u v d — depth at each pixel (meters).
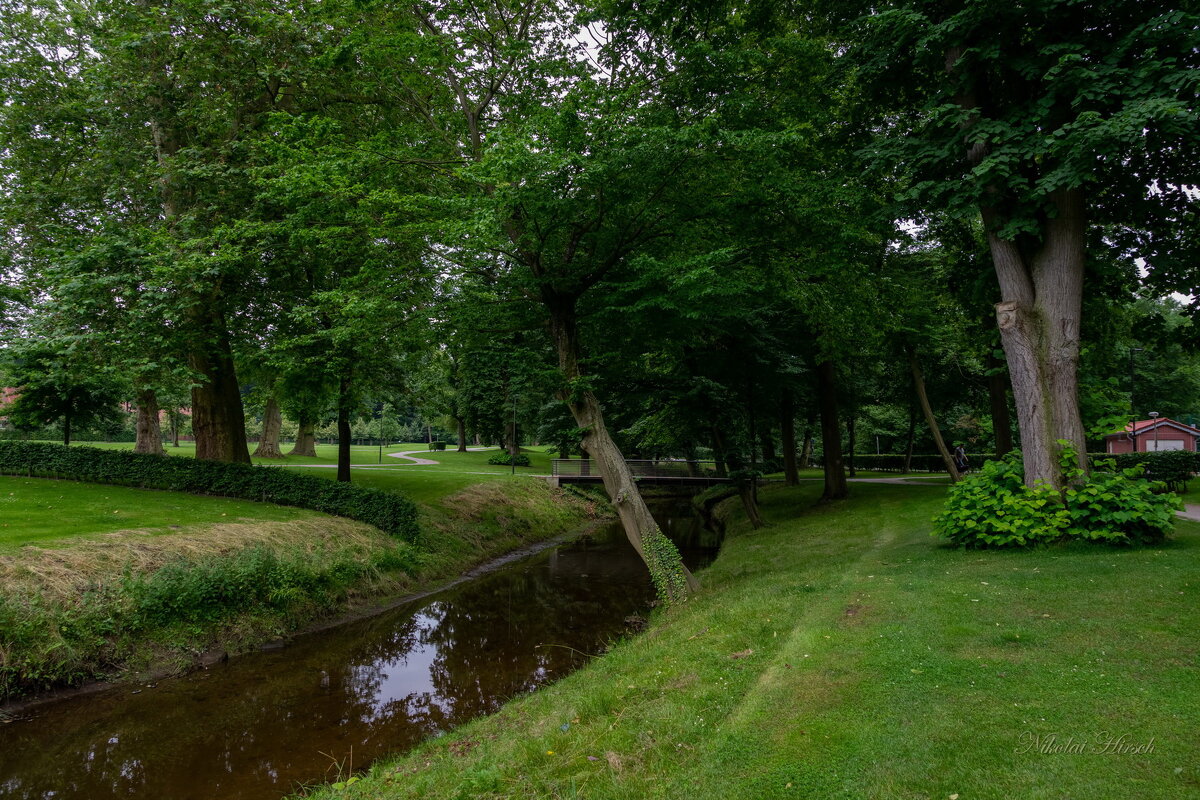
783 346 19.31
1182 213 10.87
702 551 20.38
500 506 24.41
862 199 11.34
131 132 16.17
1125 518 8.64
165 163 15.30
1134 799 3.25
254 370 20.91
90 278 13.59
